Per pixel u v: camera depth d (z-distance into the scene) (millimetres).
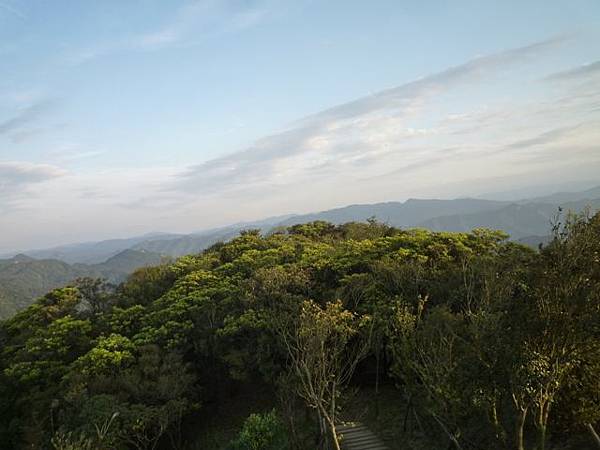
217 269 40625
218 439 29828
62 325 35188
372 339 26312
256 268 37844
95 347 31719
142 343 32094
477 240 35344
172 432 31281
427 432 24078
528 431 20547
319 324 21547
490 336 15531
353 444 24469
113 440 24453
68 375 29359
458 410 16922
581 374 16219
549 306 13961
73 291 41750
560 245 14078
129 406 27250
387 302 28062
